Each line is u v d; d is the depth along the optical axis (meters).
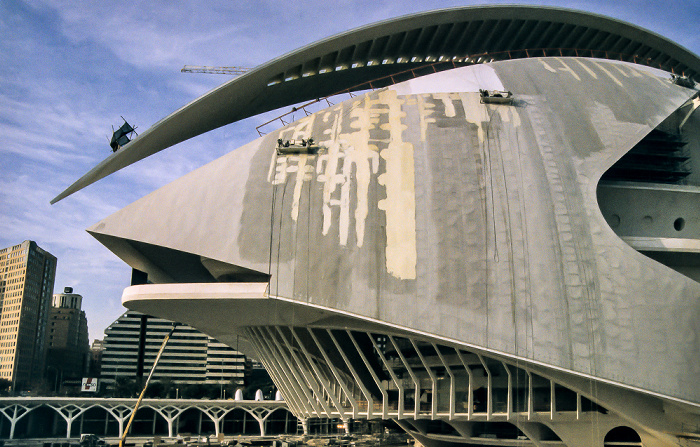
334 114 35.56
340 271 30.38
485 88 36.38
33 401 89.00
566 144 33.72
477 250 30.59
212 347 144.25
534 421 32.59
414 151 33.12
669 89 38.59
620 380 28.61
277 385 40.88
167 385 123.56
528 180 32.31
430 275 30.09
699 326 29.31
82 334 184.75
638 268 30.23
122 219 33.03
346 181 32.41
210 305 32.56
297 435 100.12
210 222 32.19
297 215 31.83
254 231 31.66
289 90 41.31
